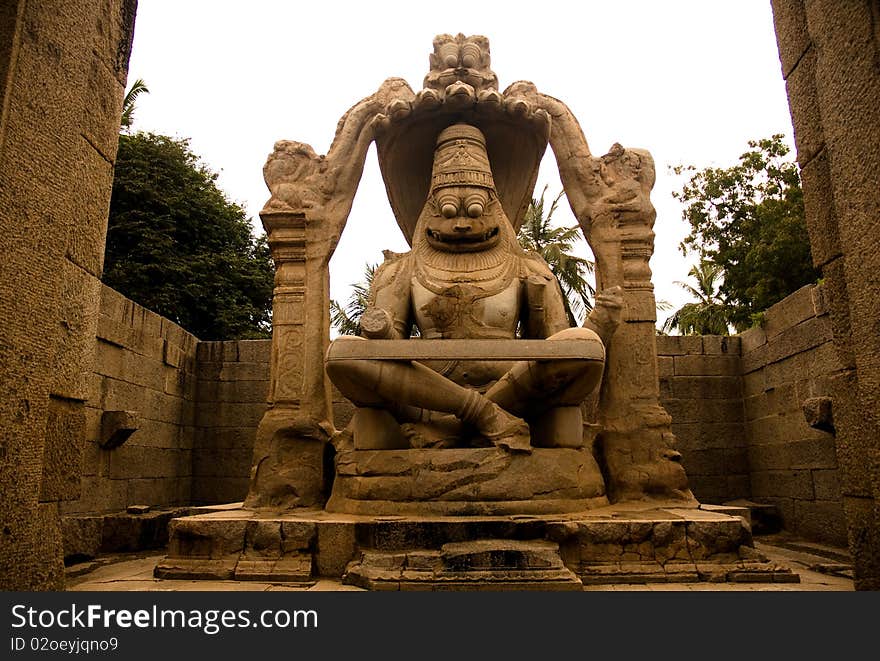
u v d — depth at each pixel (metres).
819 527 7.55
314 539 4.59
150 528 6.96
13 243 3.18
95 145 3.97
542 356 4.86
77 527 5.93
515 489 4.80
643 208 6.40
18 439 3.21
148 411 8.97
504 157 6.95
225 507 6.49
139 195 16.52
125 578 4.82
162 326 9.37
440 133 6.60
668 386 9.64
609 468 5.93
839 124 3.51
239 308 17.12
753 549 4.51
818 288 7.47
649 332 6.20
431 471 4.88
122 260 15.75
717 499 9.38
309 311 6.29
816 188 3.98
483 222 6.12
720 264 16.67
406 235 7.17
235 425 10.26
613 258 6.36
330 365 4.91
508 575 3.84
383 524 4.43
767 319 8.80
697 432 9.55
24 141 3.26
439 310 5.92
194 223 17.22
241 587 4.24
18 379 3.21
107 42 4.11
